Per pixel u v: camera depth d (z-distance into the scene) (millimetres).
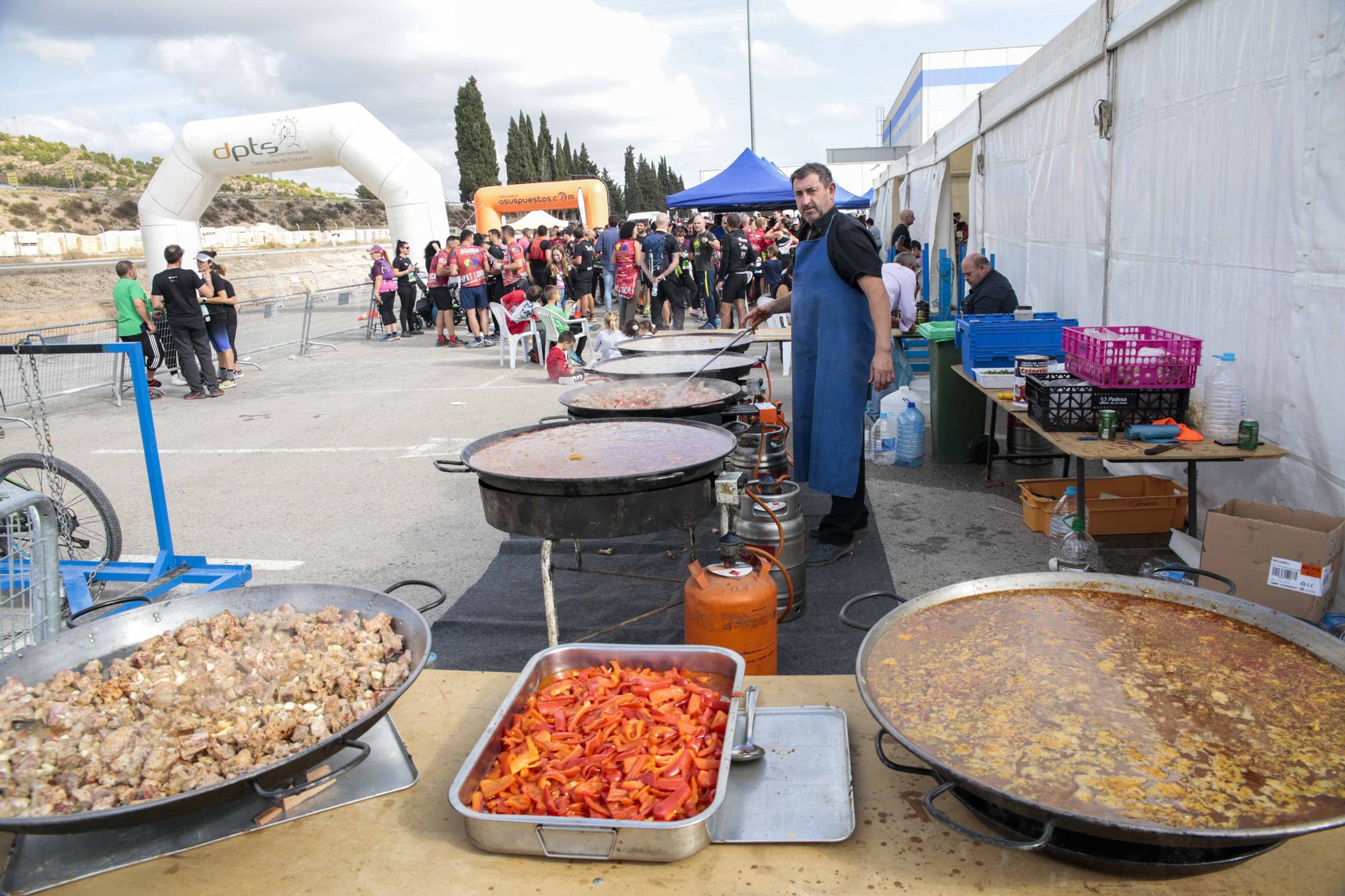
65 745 1388
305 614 1889
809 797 1398
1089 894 1183
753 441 3359
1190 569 2137
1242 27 3658
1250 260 3654
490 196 28828
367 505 5613
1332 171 3068
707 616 2396
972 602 1777
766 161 15508
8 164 72500
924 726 1341
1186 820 1098
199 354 9992
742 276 12070
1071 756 1246
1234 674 1451
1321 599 2852
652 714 1566
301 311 14703
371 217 67250
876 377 3738
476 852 1323
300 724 1451
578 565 3824
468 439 7305
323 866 1309
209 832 1382
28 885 1301
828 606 3596
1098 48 5227
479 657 3307
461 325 16828
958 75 31406
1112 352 3635
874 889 1209
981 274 6543
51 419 8945
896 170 16172
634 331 9789
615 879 1243
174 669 1640
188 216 18422
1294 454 3355
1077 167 5855
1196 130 4102
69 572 3854
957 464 5832
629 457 2697
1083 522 3822
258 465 6785
